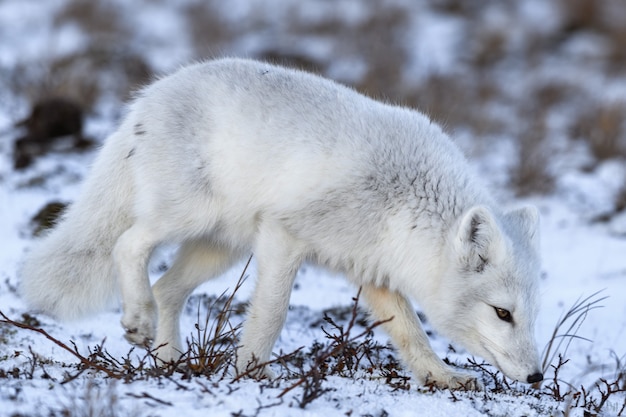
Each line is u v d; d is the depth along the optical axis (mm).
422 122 13984
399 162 13109
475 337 12844
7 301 16203
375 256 13281
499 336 12508
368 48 43688
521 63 45531
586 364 15539
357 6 51844
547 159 29109
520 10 53188
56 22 44906
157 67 39094
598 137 32750
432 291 13125
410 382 13312
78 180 24781
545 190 28047
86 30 44531
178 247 15289
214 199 13695
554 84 41562
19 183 24031
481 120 34531
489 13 52531
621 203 26531
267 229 13320
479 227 12445
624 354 15898
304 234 13172
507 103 39562
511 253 12398
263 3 51406
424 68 43125
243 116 13445
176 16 50594
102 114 31797
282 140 13250
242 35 47438
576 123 36062
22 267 14898
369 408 10891
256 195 13391
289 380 12008
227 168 13461
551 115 38312
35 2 49125
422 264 13086
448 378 13195
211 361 12219
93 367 11820
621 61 45438
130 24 46969
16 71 35312
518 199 27688
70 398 10078
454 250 12648
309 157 13102
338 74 40938
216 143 13500
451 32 49562
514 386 13750
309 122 13297
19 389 10508
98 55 38031
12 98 32625
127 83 35219
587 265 21656
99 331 15586
